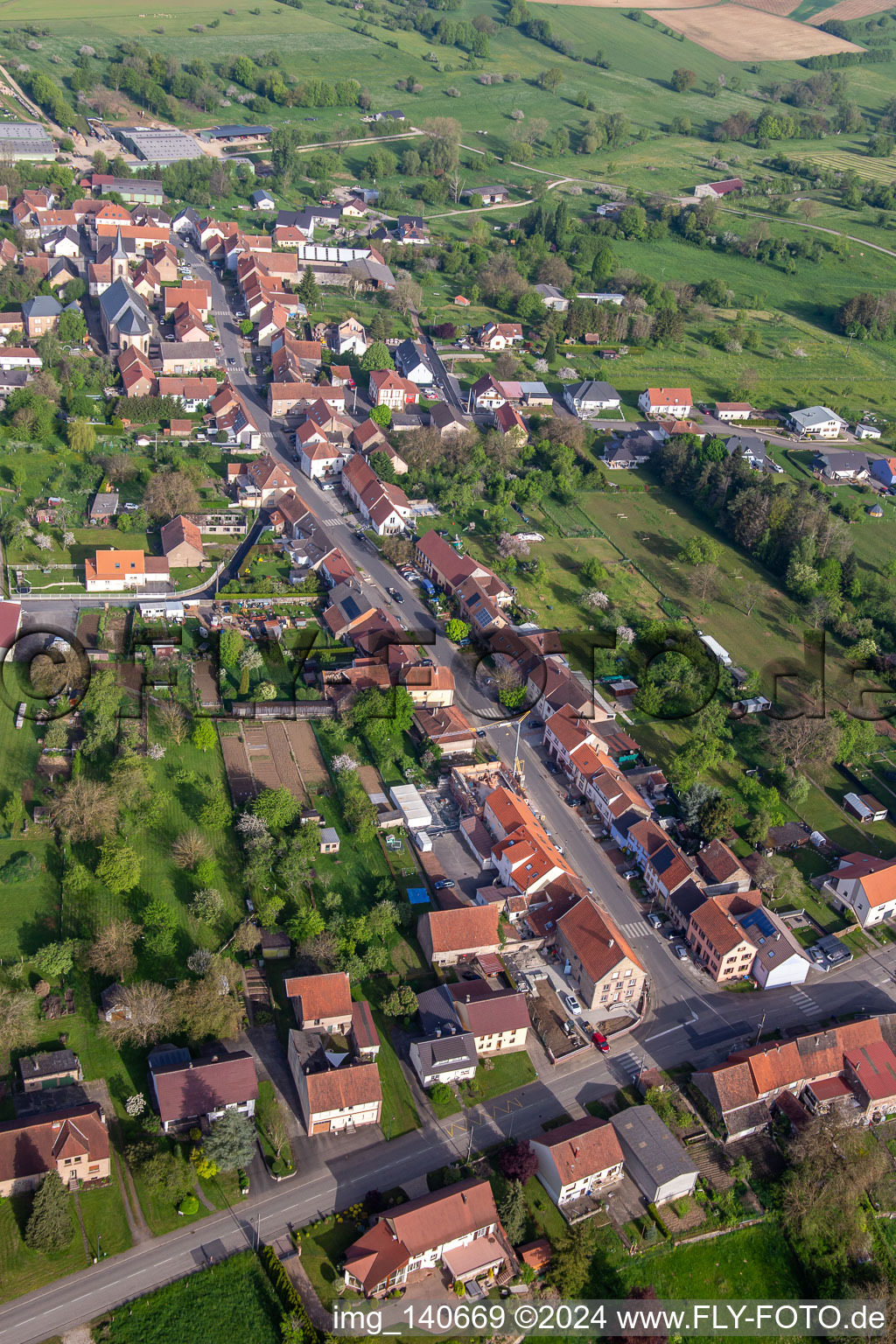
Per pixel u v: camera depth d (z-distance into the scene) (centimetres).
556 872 17675
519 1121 14625
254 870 17025
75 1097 13950
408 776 19850
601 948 16300
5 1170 12812
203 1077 14012
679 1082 15425
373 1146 14100
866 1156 14575
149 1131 13750
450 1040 15000
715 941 17050
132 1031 14550
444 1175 13762
